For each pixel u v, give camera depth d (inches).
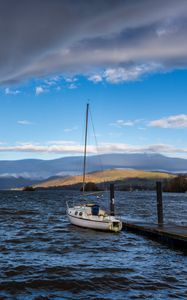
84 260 917.2
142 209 2876.5
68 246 1125.1
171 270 825.5
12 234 1385.3
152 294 639.1
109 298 614.9
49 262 884.0
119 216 2004.2
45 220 1964.8
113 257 969.5
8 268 810.2
